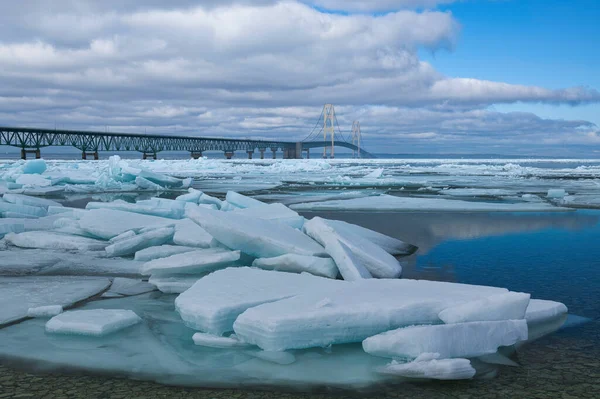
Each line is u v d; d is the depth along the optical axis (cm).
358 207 1527
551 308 488
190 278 600
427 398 321
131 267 712
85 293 570
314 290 470
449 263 754
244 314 407
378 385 341
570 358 384
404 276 670
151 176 2625
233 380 350
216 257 596
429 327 374
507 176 4331
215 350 404
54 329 442
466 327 385
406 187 2769
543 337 430
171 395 326
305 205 1585
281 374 358
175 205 1162
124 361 383
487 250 859
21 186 2452
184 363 379
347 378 352
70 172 3241
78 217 1004
